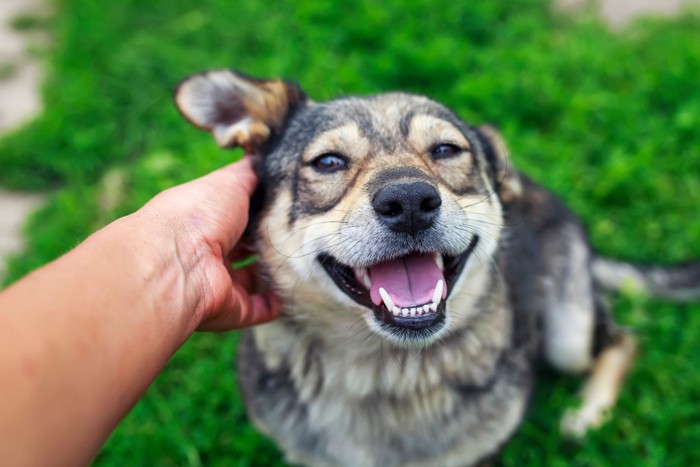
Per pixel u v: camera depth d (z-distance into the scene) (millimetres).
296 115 409
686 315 566
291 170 377
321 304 365
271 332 388
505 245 427
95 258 222
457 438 394
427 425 392
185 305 251
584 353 534
